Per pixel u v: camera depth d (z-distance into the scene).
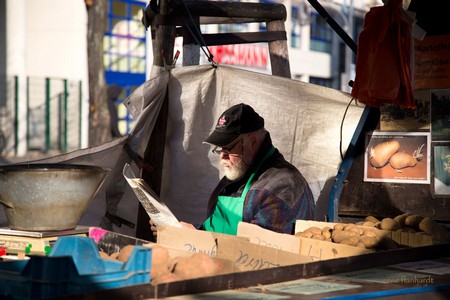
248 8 5.70
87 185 3.75
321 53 25.81
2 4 19.61
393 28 4.10
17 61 19.72
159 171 5.12
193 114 5.07
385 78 4.08
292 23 24.20
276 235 3.49
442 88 4.29
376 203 4.46
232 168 4.30
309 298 2.48
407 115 4.39
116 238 3.41
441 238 3.67
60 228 3.70
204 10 5.44
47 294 2.30
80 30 20.06
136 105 5.03
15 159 19.03
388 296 2.68
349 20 25.91
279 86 4.88
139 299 2.33
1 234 3.67
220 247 3.21
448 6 4.27
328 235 3.58
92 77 14.51
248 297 2.45
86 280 2.34
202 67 4.93
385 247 3.39
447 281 2.92
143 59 21.44
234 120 4.26
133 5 21.05
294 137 4.95
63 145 20.42
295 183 4.15
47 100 20.23
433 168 4.30
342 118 4.82
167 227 3.40
